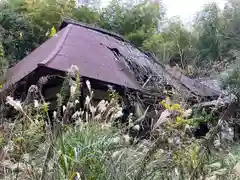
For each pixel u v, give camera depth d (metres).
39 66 4.84
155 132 2.26
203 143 2.10
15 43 9.28
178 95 3.87
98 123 2.76
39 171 1.84
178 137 2.15
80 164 1.93
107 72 5.57
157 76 5.86
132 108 4.64
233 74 6.07
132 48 8.13
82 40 6.78
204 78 7.67
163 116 2.21
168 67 7.71
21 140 2.04
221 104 3.12
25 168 1.89
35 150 2.20
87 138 2.30
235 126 3.77
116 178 1.93
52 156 1.94
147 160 1.96
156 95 4.81
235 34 9.70
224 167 2.23
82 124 2.53
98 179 1.96
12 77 5.93
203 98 5.32
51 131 2.23
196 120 3.02
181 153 2.09
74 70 2.62
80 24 8.02
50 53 5.64
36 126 2.43
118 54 6.73
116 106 3.09
